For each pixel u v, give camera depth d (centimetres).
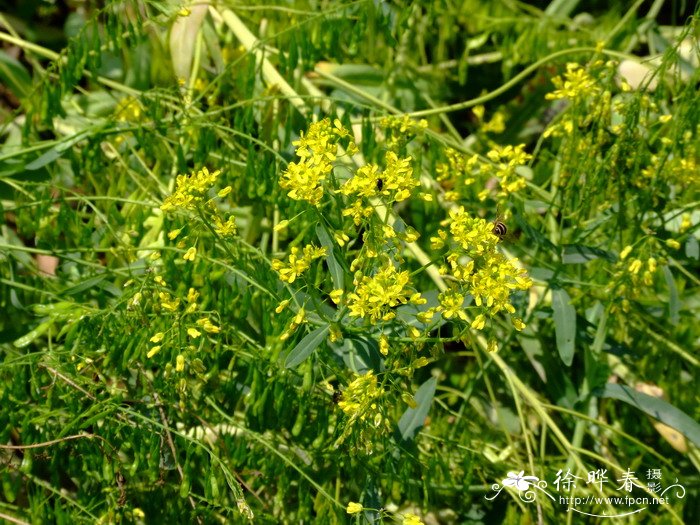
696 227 83
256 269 77
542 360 88
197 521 78
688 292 94
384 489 82
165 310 73
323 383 76
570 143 84
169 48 95
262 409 76
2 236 89
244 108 89
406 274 68
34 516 74
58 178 95
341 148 89
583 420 85
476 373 90
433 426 84
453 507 85
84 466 75
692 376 90
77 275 88
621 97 90
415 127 81
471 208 90
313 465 80
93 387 75
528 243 95
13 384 75
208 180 71
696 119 80
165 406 79
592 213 91
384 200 70
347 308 73
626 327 90
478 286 69
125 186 91
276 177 83
